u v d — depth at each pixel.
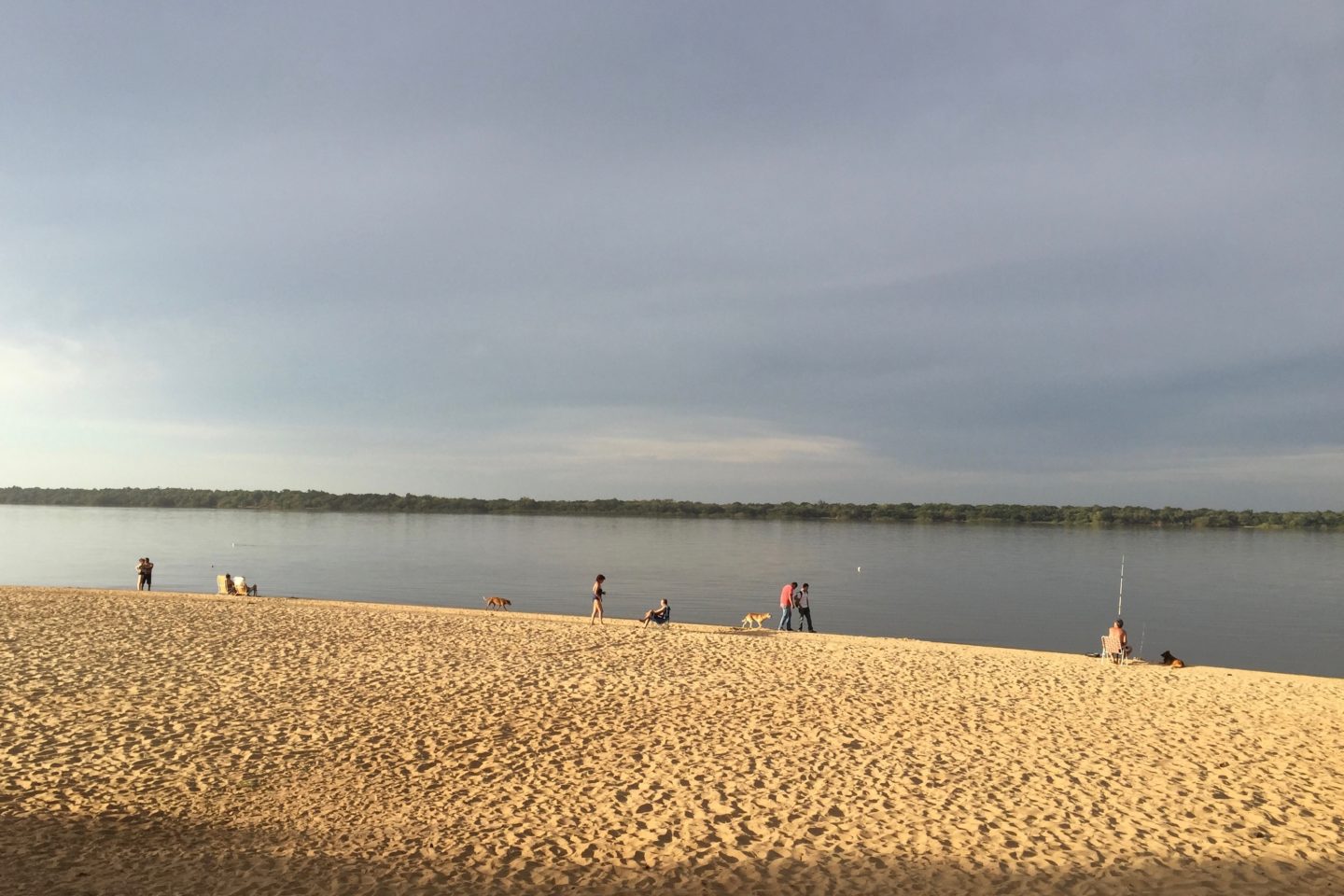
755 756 11.14
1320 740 12.40
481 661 17.42
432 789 9.70
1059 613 40.16
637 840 8.32
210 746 11.02
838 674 16.92
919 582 55.03
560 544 95.12
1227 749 11.83
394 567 59.72
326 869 7.50
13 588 31.23
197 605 26.61
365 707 13.30
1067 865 7.88
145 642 18.88
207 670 15.82
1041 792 9.87
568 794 9.59
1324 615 40.25
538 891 7.18
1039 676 17.22
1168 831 8.74
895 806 9.34
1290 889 7.42
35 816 8.47
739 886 7.38
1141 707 14.48
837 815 9.07
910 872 7.70
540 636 21.30
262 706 13.19
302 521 153.00
